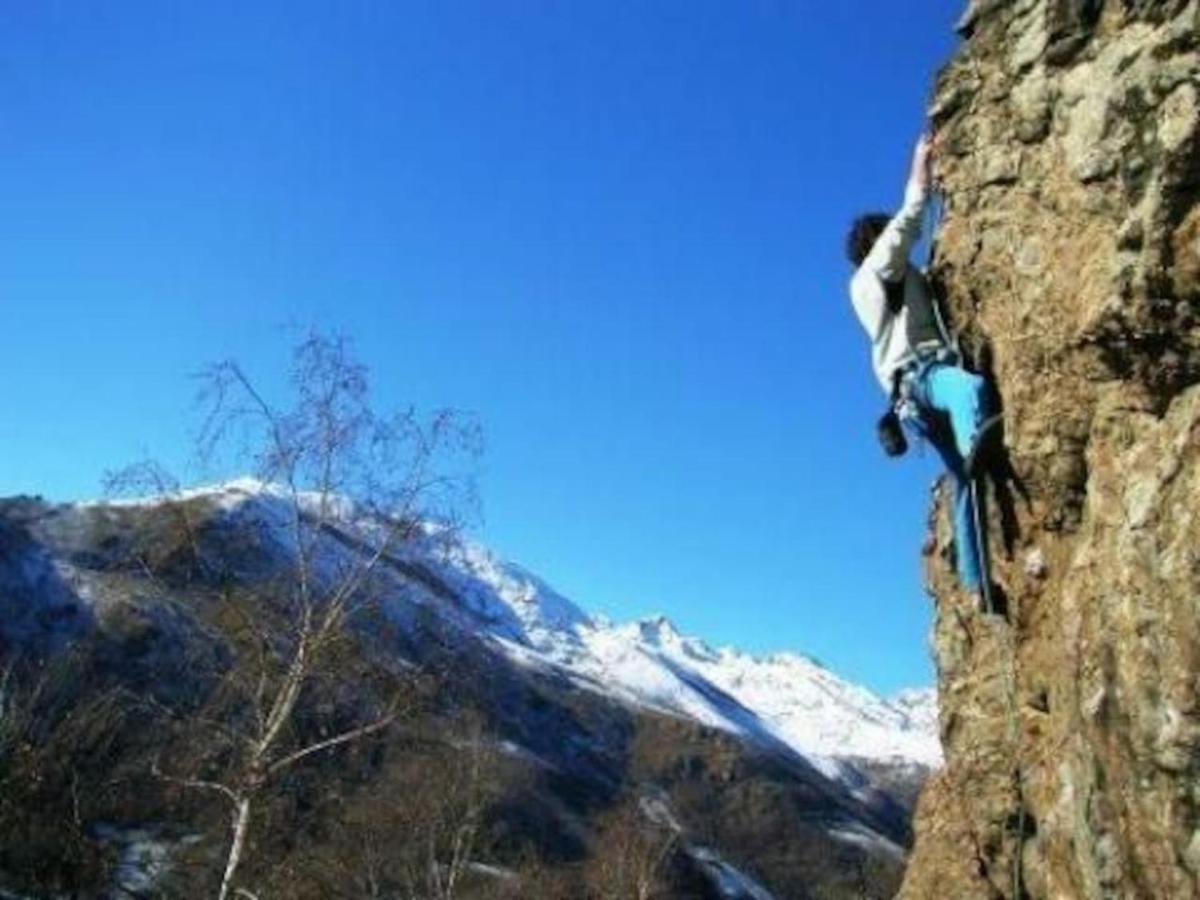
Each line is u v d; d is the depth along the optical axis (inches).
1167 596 216.4
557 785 4072.3
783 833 4854.8
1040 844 279.7
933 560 345.1
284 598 771.4
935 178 298.0
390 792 1230.3
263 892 719.7
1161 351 227.8
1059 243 255.6
